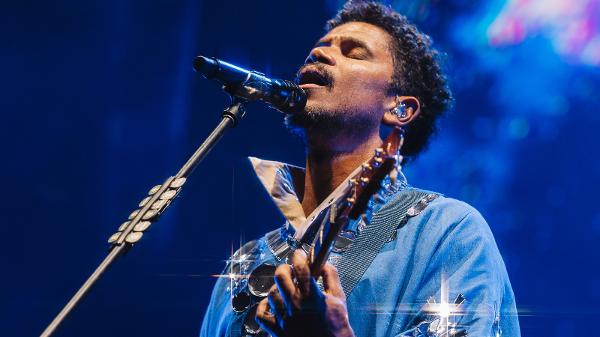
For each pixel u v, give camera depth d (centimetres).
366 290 240
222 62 236
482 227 247
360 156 273
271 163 277
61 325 203
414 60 290
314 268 200
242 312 256
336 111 267
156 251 537
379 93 276
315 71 270
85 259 607
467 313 229
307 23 559
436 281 238
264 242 276
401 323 236
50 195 619
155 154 617
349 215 197
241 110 240
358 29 288
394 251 245
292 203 269
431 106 298
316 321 197
